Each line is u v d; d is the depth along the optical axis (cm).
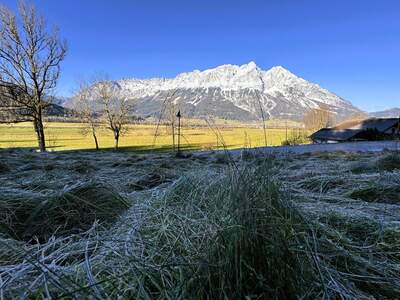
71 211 262
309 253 156
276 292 128
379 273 162
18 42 2080
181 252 158
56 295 116
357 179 411
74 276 138
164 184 359
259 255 137
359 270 163
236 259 133
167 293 127
